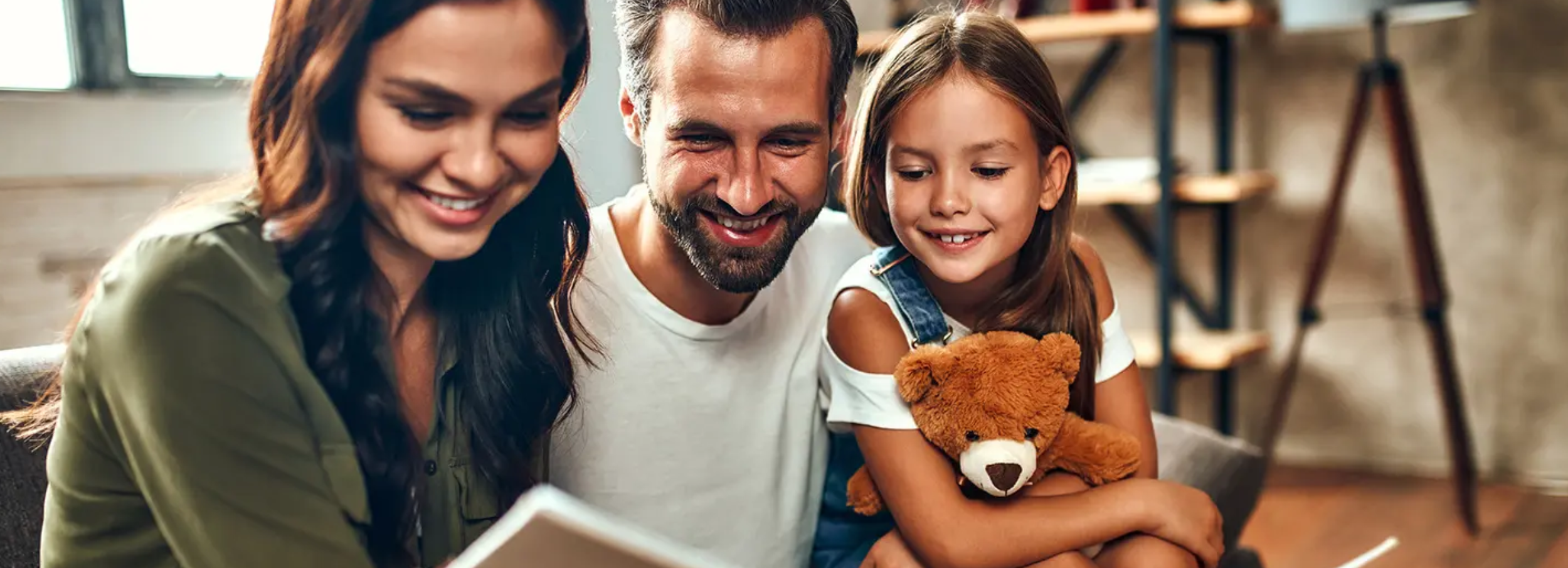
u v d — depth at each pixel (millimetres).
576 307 1125
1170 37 2574
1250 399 3105
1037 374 1068
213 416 795
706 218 1032
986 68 1090
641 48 1033
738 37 984
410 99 814
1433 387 2930
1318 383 3043
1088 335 1180
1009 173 1098
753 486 1198
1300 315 2730
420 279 902
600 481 1137
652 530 1156
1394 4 2414
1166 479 1329
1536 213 2811
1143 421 1216
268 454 817
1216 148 2973
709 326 1157
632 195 1211
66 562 856
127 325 784
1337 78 2926
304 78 806
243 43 2162
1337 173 2662
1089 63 3115
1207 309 3096
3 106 1930
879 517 1240
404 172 825
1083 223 3197
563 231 985
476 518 948
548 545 665
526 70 843
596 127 2533
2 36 1968
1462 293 2891
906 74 1117
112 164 2061
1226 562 1318
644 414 1145
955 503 1081
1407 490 2814
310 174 819
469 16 816
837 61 1051
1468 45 2820
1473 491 2568
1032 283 1164
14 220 1946
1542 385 2846
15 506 1036
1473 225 2865
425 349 919
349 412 849
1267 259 3047
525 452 972
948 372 1060
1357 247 2955
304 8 807
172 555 874
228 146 2184
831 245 1294
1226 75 2924
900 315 1154
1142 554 1067
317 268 827
